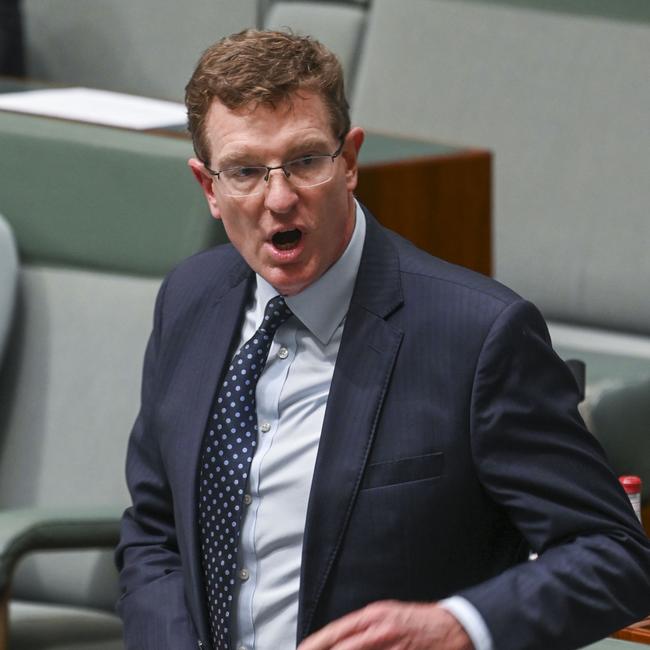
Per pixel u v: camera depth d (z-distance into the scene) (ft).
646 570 17.17
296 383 18.57
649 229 37.96
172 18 48.24
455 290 18.02
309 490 18.17
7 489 28.94
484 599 16.52
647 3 38.70
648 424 27.35
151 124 29.71
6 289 28.84
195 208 27.71
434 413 17.62
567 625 16.62
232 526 18.52
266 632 18.40
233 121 17.24
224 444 18.72
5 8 49.32
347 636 16.31
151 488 20.84
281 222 17.33
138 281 28.55
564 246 39.01
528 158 39.68
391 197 29.48
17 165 29.43
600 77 38.99
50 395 28.89
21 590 28.81
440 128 40.98
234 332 19.47
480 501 17.71
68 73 50.44
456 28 41.29
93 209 28.78
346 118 17.61
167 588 20.12
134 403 28.09
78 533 25.00
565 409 17.52
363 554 17.67
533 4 40.42
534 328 17.66
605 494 17.37
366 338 18.15
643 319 38.11
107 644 26.32
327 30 44.21
